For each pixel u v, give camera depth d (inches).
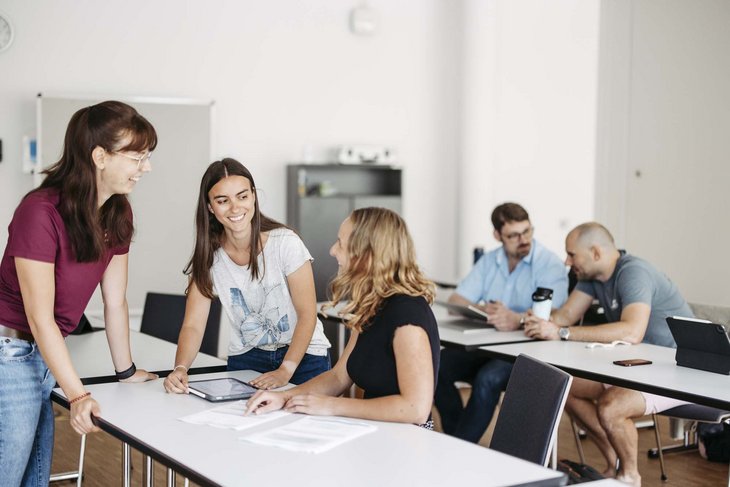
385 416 94.2
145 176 271.0
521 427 94.5
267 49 292.2
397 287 98.5
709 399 112.4
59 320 103.7
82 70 268.2
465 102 313.6
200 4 282.4
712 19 245.1
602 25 276.1
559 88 334.3
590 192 340.5
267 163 294.5
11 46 260.4
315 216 289.7
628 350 149.3
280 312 125.3
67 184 97.9
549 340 160.2
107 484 169.0
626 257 165.2
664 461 187.3
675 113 256.2
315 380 108.0
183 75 281.1
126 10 272.8
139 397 108.1
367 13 299.4
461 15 314.3
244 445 85.6
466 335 166.7
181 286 275.3
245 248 122.2
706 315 174.2
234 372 125.9
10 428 101.0
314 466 78.2
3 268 100.7
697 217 250.7
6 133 260.7
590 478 144.6
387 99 310.2
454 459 80.1
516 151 328.5
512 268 194.4
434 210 319.3
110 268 112.5
